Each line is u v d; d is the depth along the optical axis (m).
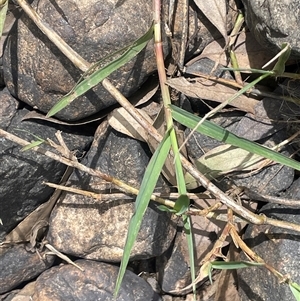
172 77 0.30
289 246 0.29
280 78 0.30
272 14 0.25
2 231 0.33
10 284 0.35
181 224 0.33
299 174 0.31
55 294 0.33
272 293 0.30
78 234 0.33
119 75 0.29
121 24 0.27
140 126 0.29
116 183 0.29
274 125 0.29
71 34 0.27
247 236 0.31
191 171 0.26
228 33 0.31
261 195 0.29
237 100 0.29
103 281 0.33
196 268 0.33
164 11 0.29
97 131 0.32
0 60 0.31
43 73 0.29
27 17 0.29
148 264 0.36
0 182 0.30
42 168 0.31
